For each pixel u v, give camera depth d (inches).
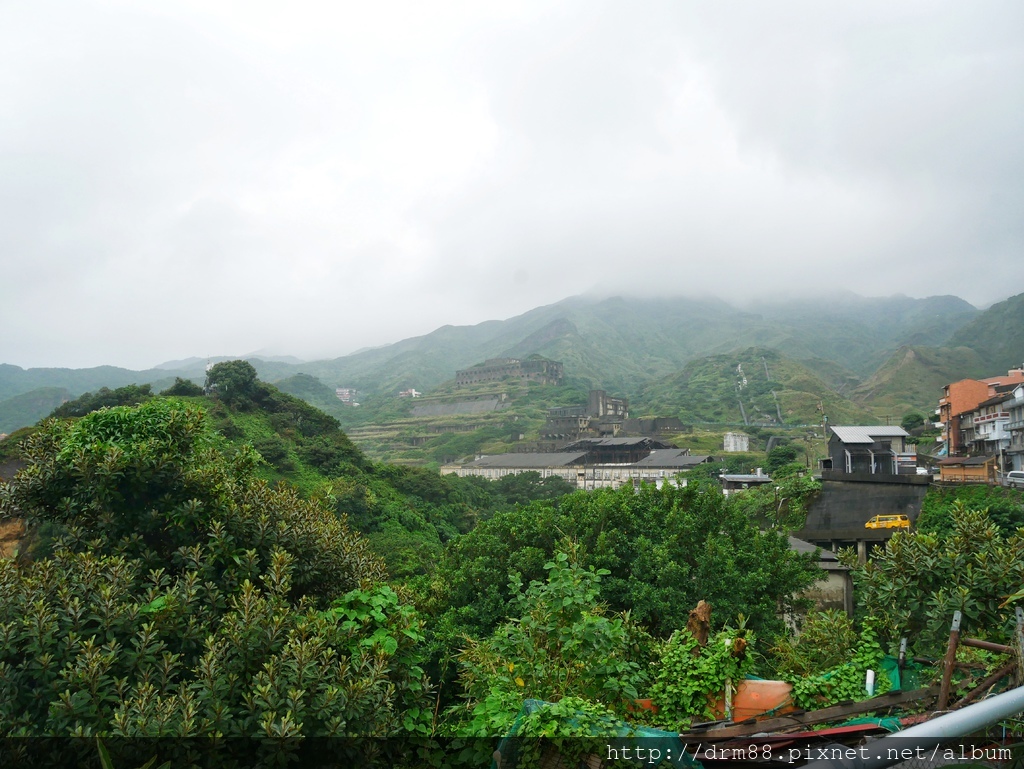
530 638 306.2
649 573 644.1
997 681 243.3
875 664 302.0
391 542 2039.9
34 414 6643.7
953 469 2062.0
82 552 293.3
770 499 1734.7
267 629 255.4
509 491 3491.6
